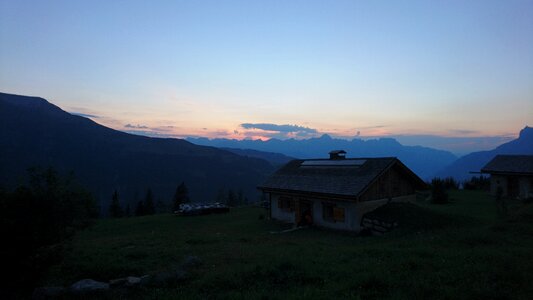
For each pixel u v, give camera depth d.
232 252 16.88
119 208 74.12
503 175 41.81
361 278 10.39
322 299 9.00
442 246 16.05
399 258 12.99
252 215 38.66
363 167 28.33
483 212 29.75
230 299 9.39
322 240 22.33
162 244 21.34
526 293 9.09
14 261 10.19
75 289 10.82
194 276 12.23
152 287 11.21
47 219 10.95
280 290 10.21
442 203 36.88
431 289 9.43
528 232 18.36
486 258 12.28
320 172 31.86
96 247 20.55
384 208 25.94
